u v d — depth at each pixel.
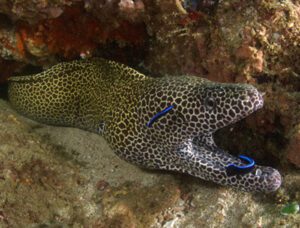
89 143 1.50
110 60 1.47
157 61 1.49
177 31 1.35
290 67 1.26
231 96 1.18
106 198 1.33
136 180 1.38
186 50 1.38
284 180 1.31
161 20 1.35
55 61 1.51
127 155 1.36
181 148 1.29
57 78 1.50
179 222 1.28
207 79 1.33
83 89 1.49
